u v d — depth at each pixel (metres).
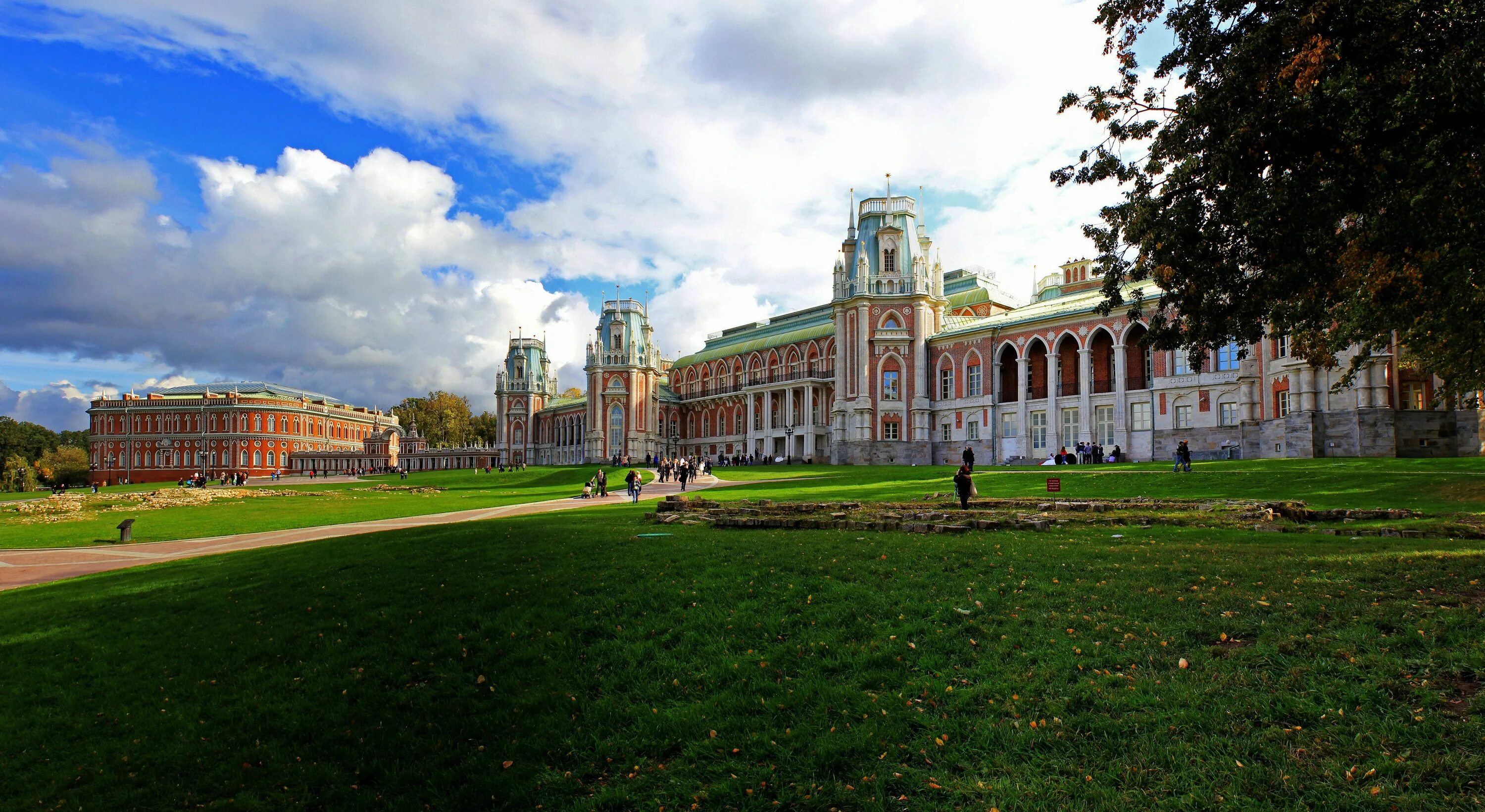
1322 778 6.91
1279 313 15.22
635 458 108.25
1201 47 14.20
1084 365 65.81
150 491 81.19
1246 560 13.45
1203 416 58.84
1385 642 9.05
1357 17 11.24
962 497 24.88
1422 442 42.69
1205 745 7.51
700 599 12.80
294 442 152.12
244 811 8.16
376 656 11.77
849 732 8.38
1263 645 9.30
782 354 99.75
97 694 11.27
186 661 12.27
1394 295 14.66
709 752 8.37
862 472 58.00
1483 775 6.65
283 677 11.31
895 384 77.94
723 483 55.47
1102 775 7.27
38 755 9.62
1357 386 43.28
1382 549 14.47
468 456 131.62
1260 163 13.13
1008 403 71.38
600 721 9.27
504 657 11.29
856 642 10.66
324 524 35.84
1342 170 12.45
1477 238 11.98
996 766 7.60
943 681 9.32
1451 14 10.78
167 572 19.98
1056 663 9.39
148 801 8.52
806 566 14.49
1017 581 12.73
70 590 18.28
